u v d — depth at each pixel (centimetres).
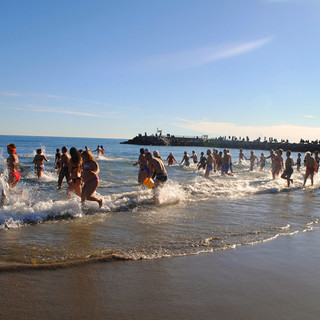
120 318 259
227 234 523
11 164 779
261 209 759
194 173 1778
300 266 392
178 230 539
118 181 1252
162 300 292
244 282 338
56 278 332
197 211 707
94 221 582
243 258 414
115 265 375
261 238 507
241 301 295
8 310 264
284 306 288
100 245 443
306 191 1150
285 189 1169
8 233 486
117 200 750
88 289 310
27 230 507
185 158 2114
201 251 435
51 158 2439
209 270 369
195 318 262
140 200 780
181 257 410
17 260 373
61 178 1013
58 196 840
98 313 266
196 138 9031
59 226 538
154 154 854
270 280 346
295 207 804
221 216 664
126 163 2136
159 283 329
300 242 495
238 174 1830
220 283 334
